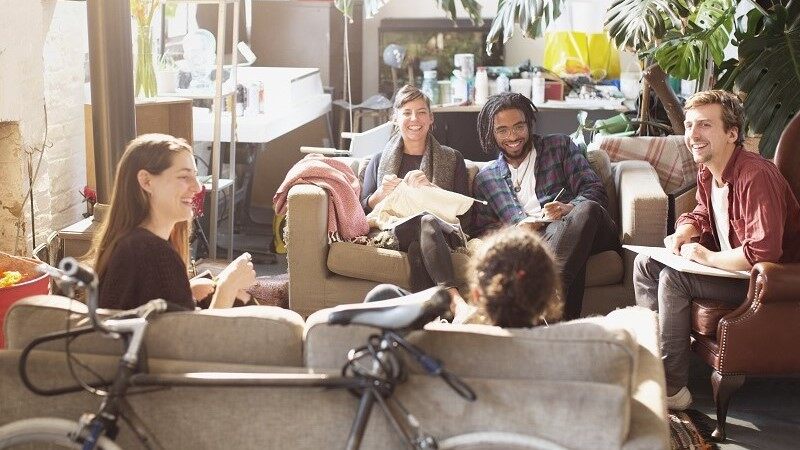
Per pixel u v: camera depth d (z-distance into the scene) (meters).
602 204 4.58
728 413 3.94
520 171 4.76
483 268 2.48
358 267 4.36
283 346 2.40
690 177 4.93
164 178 2.81
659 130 6.27
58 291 4.66
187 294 2.73
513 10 5.85
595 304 4.40
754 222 3.70
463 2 6.17
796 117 3.96
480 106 7.16
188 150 2.89
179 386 2.31
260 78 6.60
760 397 4.11
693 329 3.87
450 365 2.33
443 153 4.84
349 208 4.53
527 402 2.25
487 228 4.70
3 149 4.43
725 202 3.91
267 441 2.34
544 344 2.31
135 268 2.67
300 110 6.65
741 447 3.62
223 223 6.98
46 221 4.89
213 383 2.29
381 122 7.59
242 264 3.18
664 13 5.72
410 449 2.25
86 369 2.39
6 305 3.69
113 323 2.31
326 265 4.43
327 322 2.37
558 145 4.76
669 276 3.89
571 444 2.23
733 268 3.72
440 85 7.47
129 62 4.45
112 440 2.33
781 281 3.60
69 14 5.09
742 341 3.66
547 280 2.46
